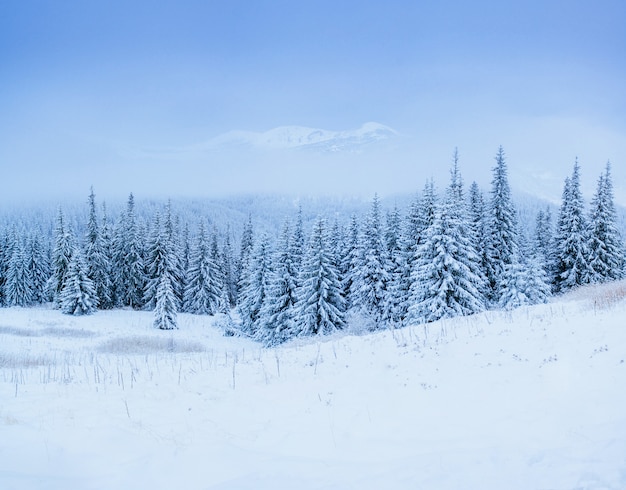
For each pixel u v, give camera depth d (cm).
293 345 2219
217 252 6525
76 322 4544
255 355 1752
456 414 852
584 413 736
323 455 733
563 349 1084
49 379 1306
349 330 3181
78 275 5194
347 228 4278
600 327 1180
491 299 3528
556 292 4119
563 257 4022
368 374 1225
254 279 4478
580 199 3959
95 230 6028
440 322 1861
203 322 5200
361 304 3569
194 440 806
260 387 1185
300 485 607
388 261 3609
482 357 1187
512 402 855
